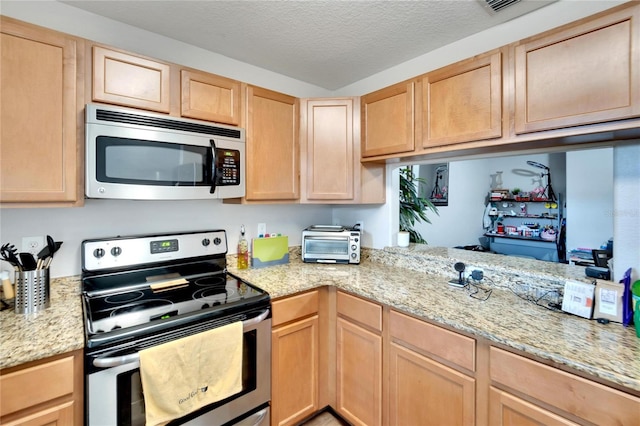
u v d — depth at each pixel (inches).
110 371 42.5
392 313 59.2
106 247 61.3
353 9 60.9
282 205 94.3
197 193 62.9
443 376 51.0
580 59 44.8
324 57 82.1
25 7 56.0
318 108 82.0
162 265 68.2
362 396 65.8
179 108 61.7
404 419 57.6
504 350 43.4
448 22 65.5
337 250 88.4
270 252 85.9
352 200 82.5
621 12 41.2
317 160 82.1
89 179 50.9
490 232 187.2
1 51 44.9
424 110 65.8
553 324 46.6
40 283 50.7
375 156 76.9
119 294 61.1
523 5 59.7
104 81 53.6
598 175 127.8
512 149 61.7
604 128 43.1
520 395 41.9
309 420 72.3
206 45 75.7
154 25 66.7
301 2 58.7
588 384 35.8
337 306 71.8
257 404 59.9
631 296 45.8
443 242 171.2
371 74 93.4
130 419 44.4
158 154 58.0
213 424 53.6
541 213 171.0
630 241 50.1
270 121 76.0
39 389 38.3
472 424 47.3
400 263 84.5
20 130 46.4
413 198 109.1
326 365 73.6
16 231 55.7
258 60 83.8
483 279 66.7
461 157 74.2
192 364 48.7
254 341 59.0
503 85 53.3
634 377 32.5
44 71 48.2
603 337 41.9
